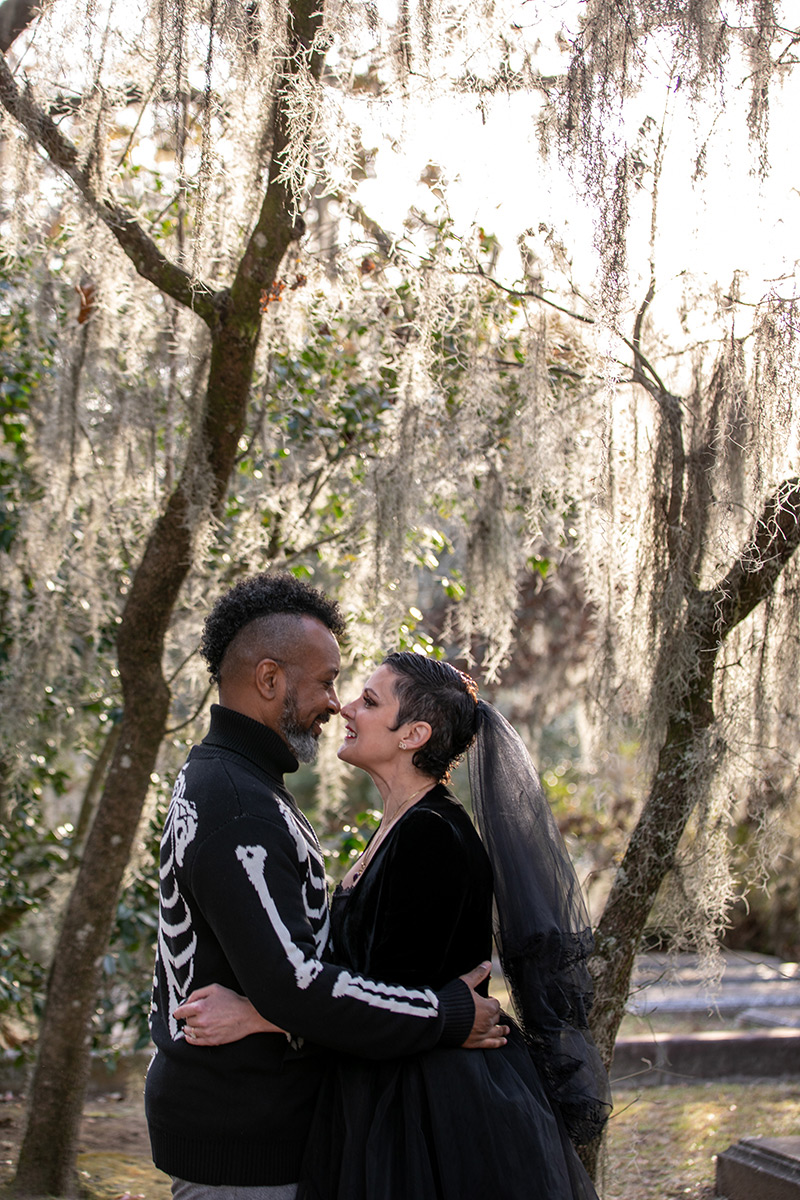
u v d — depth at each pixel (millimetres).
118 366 4090
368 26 2846
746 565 2770
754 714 2932
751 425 2701
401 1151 1811
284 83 2973
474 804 2238
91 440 3811
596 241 2705
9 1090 4715
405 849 1937
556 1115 2029
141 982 4625
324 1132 1859
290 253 3518
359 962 1971
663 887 3057
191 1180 1831
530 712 7945
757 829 2986
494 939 2201
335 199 4133
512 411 3832
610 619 3215
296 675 1996
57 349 3934
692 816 3189
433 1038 1824
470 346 3447
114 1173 3650
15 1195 3248
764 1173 3061
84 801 4758
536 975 2066
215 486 3355
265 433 3811
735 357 2768
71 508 3830
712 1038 4984
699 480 2824
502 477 3875
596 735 3400
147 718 3490
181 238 3256
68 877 4402
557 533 3680
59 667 4004
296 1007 1729
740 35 2775
